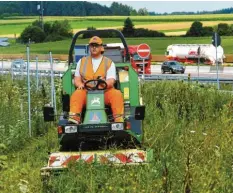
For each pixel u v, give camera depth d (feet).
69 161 31.07
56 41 407.44
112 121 34.32
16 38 436.76
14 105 53.42
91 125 33.58
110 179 28.30
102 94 34.42
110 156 31.50
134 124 35.70
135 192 25.89
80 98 34.35
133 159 31.40
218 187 25.76
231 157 28.78
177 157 30.50
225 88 101.40
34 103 53.78
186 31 437.17
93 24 520.42
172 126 39.37
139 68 173.06
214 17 496.23
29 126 47.44
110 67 36.17
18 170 35.45
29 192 30.17
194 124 40.09
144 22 500.33
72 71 37.58
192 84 58.95
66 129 33.63
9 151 42.39
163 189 24.31
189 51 243.81
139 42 369.71
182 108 48.03
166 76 129.49
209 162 29.14
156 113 46.62
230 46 324.80
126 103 37.52
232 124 37.55
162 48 337.93
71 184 28.43
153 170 27.84
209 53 238.48
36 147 42.45
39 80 82.79
